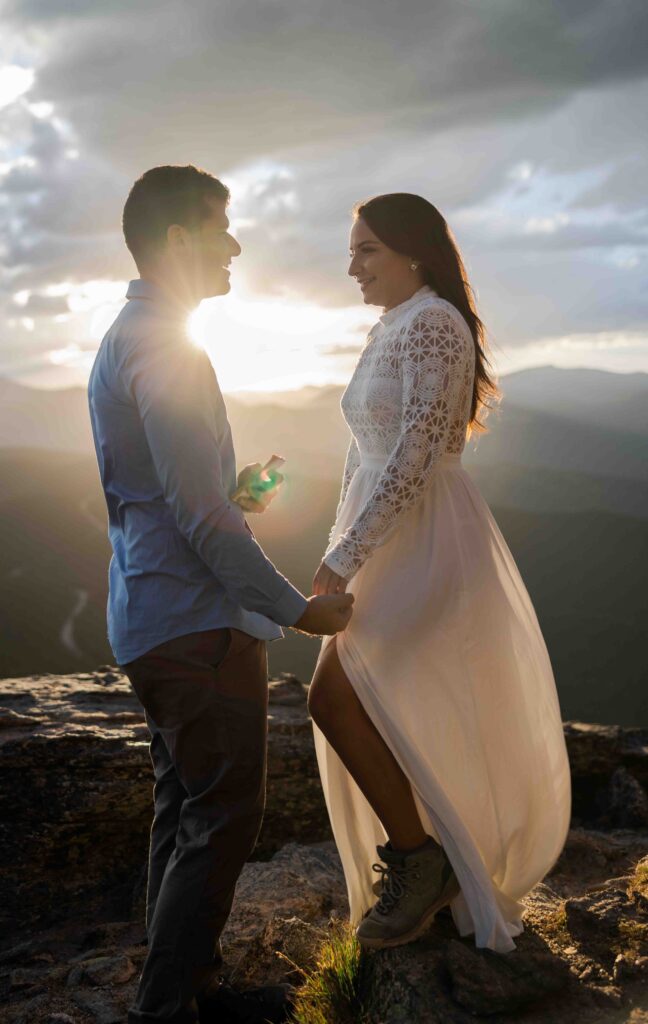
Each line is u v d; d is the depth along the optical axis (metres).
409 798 2.14
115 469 2.07
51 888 3.55
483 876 2.06
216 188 2.13
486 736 2.15
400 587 2.15
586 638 69.69
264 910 2.93
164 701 2.04
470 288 2.30
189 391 1.94
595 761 4.62
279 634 2.18
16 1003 2.56
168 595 2.02
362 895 2.38
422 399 2.08
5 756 3.56
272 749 3.98
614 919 2.20
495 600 2.20
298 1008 2.14
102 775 3.63
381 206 2.23
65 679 4.65
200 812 2.05
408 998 1.96
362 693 2.11
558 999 1.97
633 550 86.25
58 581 85.69
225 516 1.93
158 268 2.09
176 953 2.02
